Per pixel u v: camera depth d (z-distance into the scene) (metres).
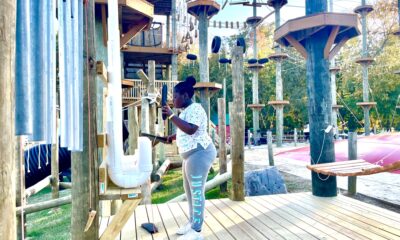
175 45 15.93
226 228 3.55
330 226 3.57
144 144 2.56
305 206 4.42
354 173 4.06
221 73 28.36
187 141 3.06
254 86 17.70
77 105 1.84
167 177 9.95
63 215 6.54
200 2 10.21
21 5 1.27
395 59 22.73
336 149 8.33
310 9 5.14
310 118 5.23
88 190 2.44
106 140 2.52
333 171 4.38
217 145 12.87
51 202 5.36
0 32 1.13
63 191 8.86
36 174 8.31
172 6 15.73
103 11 4.78
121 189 2.54
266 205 4.50
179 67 28.92
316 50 5.09
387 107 24.33
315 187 5.02
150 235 3.42
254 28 17.20
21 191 4.23
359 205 4.44
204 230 3.50
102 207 4.30
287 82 29.19
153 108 6.42
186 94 3.14
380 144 7.25
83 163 2.43
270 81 29.25
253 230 3.48
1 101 1.13
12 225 1.16
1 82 1.13
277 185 6.91
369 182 8.06
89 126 2.43
